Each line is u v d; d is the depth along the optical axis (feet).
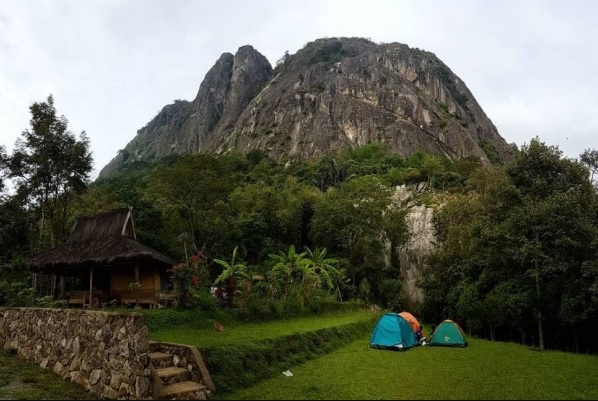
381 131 290.15
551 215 55.83
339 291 85.20
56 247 66.44
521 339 62.95
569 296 53.52
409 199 129.29
